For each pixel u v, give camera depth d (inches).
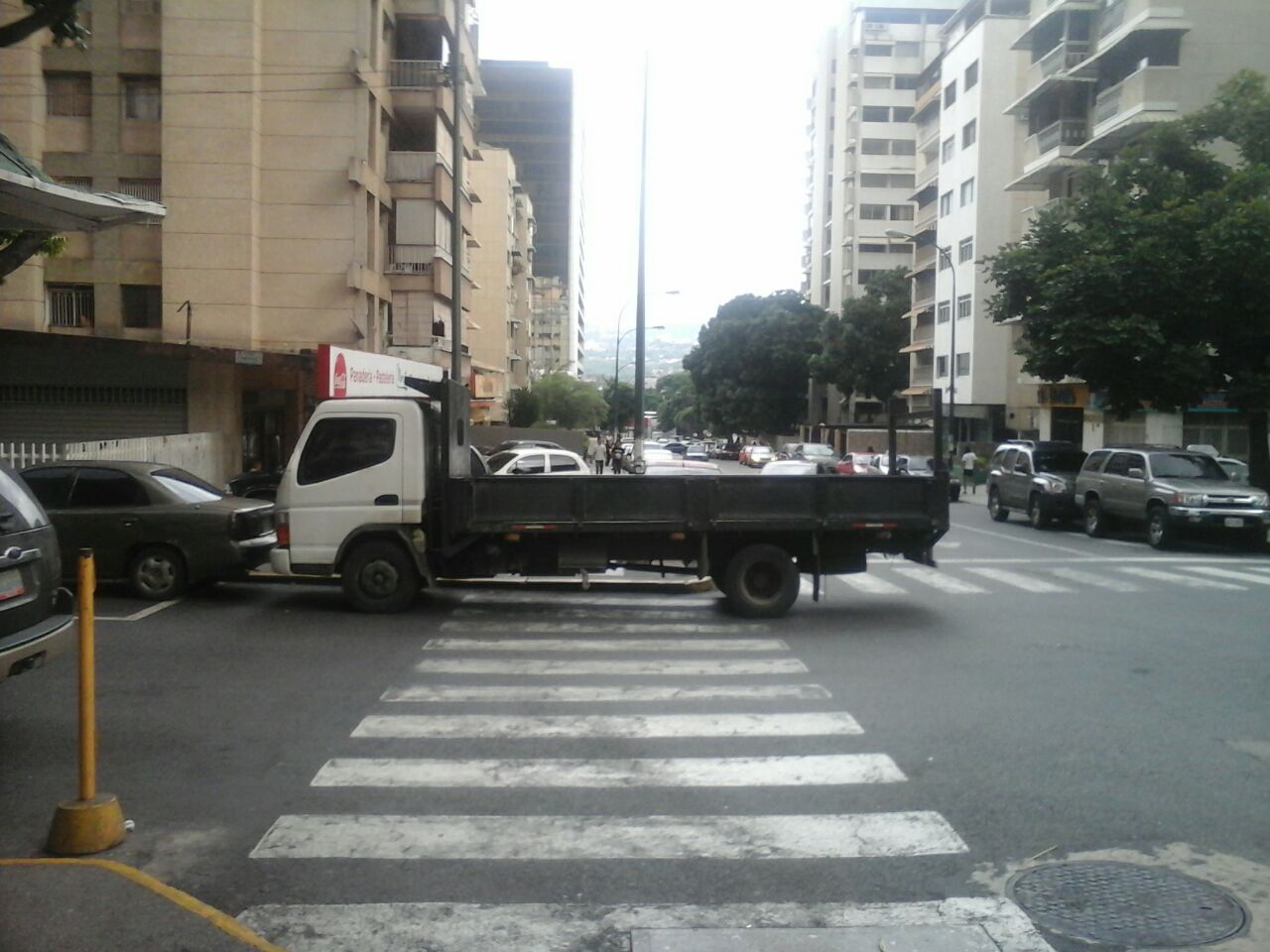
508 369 2640.3
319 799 232.5
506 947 166.6
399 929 172.2
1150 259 860.0
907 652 394.6
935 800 233.1
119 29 1117.1
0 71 1093.8
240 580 532.4
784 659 378.9
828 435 2866.6
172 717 297.9
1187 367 864.9
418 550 459.8
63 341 850.8
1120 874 194.2
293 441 1224.8
